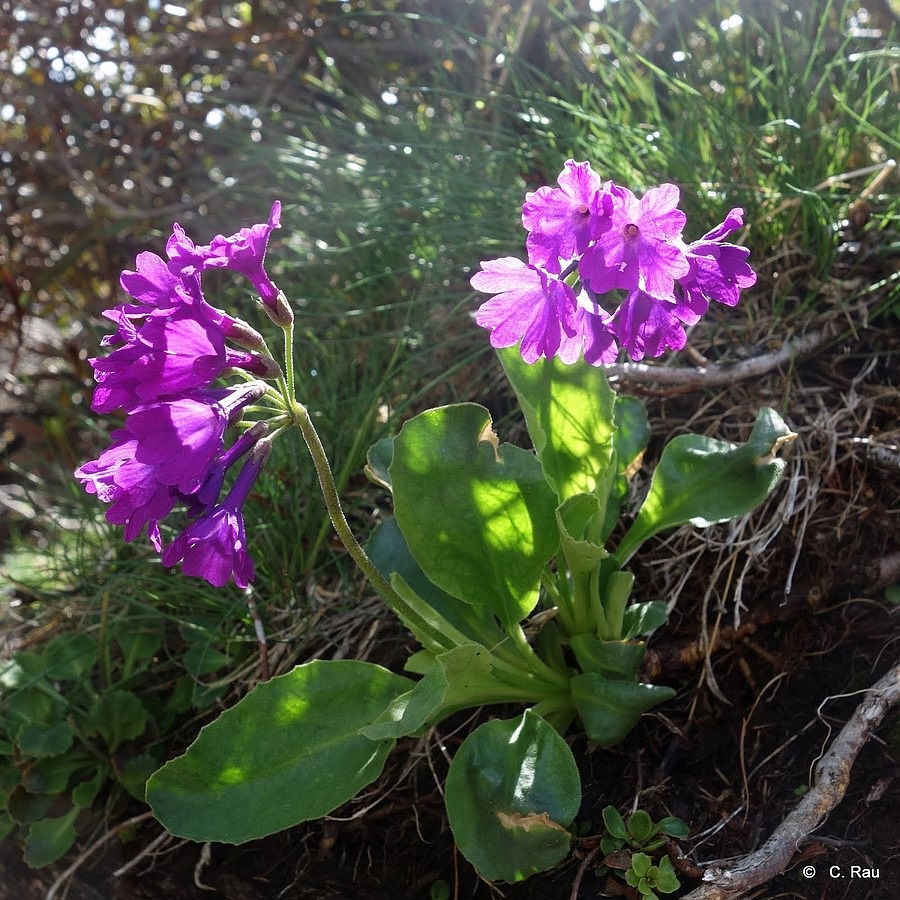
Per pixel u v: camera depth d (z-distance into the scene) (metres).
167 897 0.19
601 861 0.17
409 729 0.14
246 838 0.16
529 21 0.33
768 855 0.15
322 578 0.23
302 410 0.15
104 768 0.21
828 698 0.17
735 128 0.25
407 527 0.17
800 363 0.23
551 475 0.18
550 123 0.26
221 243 0.14
